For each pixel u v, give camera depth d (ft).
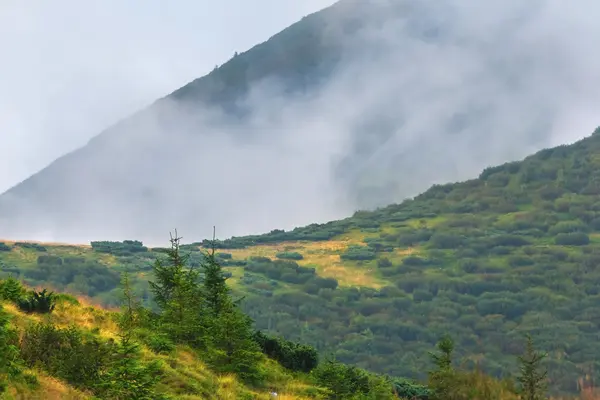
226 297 77.46
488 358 497.46
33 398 39.63
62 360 46.37
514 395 74.49
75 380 45.39
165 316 71.20
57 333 50.47
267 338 82.58
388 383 82.69
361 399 71.97
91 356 47.03
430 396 78.54
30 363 45.85
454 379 77.10
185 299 72.43
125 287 76.79
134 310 74.28
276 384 68.03
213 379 59.00
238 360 64.75
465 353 514.27
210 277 78.48
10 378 40.83
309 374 77.46
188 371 57.52
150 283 77.15
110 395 43.01
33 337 49.16
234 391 58.39
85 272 516.73
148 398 43.86
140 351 55.11
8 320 49.34
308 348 83.71
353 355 499.10
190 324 70.49
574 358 495.00
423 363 477.36
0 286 64.13
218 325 67.56
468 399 74.13
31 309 61.21
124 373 44.55
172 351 62.44
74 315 64.44
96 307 74.13
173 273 77.00
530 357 79.05
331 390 70.74
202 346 69.31
